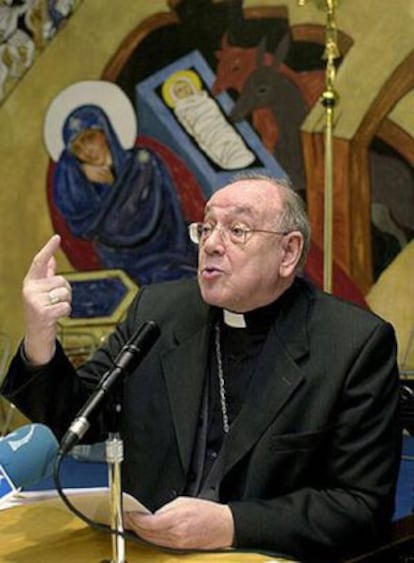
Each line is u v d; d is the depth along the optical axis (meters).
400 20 7.60
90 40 8.81
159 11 8.51
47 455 2.91
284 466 3.15
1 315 9.23
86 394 3.34
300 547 2.96
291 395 3.19
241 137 8.22
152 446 3.34
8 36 9.11
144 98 8.61
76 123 8.90
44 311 3.03
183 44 8.44
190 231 3.32
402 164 7.62
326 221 6.54
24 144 9.12
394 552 3.22
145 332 2.61
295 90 7.98
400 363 7.61
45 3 8.96
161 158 8.56
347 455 3.16
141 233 8.66
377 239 7.73
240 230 3.21
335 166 7.82
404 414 4.18
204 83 8.36
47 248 3.05
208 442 3.32
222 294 3.24
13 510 3.00
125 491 3.35
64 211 8.97
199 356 3.40
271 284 3.28
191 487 3.26
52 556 2.59
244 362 3.38
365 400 3.19
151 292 3.73
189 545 2.72
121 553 2.50
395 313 7.67
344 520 3.04
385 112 7.67
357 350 3.24
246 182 3.29
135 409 3.40
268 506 2.99
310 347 3.28
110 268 8.77
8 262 9.21
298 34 7.96
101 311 8.80
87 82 8.84
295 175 8.00
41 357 3.12
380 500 3.14
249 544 2.88
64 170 8.96
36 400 3.18
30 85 9.06
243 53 8.18
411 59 7.57
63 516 2.94
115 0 8.70
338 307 3.39
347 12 7.76
